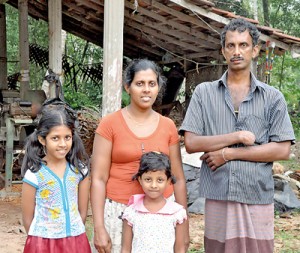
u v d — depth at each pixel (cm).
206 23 742
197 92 291
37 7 1084
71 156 285
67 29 1170
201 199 621
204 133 288
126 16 879
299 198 701
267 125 276
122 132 275
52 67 807
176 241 276
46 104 284
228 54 278
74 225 281
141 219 269
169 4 746
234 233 274
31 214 280
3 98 898
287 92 1531
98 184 278
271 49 782
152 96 272
